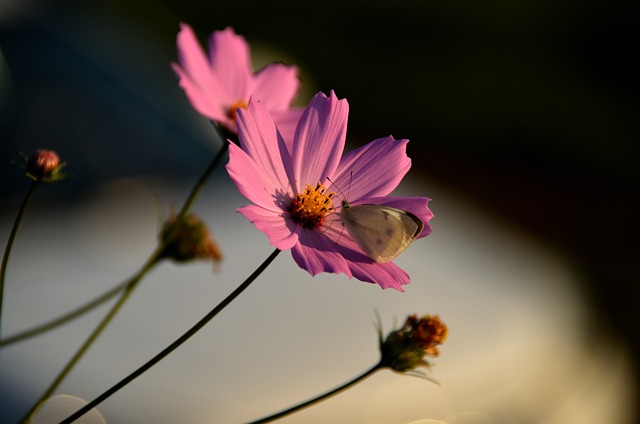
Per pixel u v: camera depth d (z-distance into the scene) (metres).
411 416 0.65
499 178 2.14
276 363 0.65
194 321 0.67
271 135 0.50
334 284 0.71
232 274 0.71
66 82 0.82
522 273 0.83
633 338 1.49
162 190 0.78
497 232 0.90
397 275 0.48
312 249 0.48
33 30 0.85
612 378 0.81
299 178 0.50
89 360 0.63
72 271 0.70
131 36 0.95
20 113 0.78
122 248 0.72
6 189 0.74
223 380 0.63
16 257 0.70
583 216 2.05
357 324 0.68
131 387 0.62
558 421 0.71
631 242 1.97
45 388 0.62
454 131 2.27
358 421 0.64
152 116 0.85
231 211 0.77
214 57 0.60
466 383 0.67
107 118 0.82
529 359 0.71
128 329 0.66
